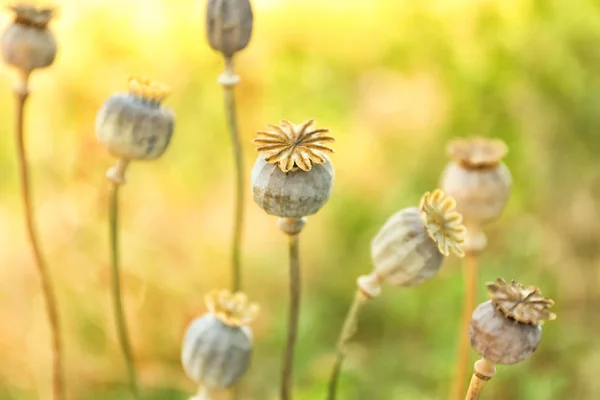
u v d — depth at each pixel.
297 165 0.64
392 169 1.21
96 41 1.11
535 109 1.17
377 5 1.26
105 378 1.01
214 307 0.72
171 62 1.14
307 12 1.23
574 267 1.11
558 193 1.15
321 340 1.07
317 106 1.22
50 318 0.81
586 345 1.04
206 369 0.71
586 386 1.01
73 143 1.08
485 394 0.97
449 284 1.07
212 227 1.12
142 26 1.12
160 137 0.72
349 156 1.21
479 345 0.62
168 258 1.08
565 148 1.16
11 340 1.02
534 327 0.62
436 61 1.23
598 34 1.16
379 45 1.25
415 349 1.06
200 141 1.13
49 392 1.00
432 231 0.66
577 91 1.16
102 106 0.72
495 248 1.14
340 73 1.25
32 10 0.74
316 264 1.12
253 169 0.65
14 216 1.07
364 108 1.25
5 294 1.03
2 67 1.08
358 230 1.14
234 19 0.73
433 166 1.19
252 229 1.13
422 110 1.22
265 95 1.18
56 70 1.09
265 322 1.07
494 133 1.18
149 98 0.72
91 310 1.03
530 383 0.97
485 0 1.19
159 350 1.03
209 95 1.14
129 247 1.05
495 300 0.62
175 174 1.11
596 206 1.14
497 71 1.18
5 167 1.09
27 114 1.08
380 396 1.01
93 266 1.05
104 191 1.07
